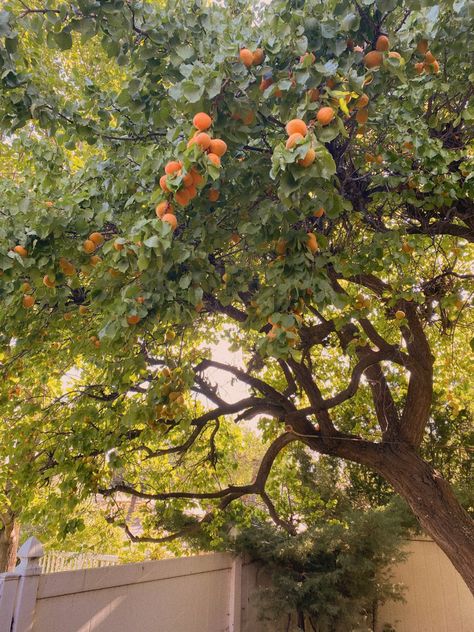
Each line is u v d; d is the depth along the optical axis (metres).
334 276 3.54
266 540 6.26
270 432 6.67
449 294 4.19
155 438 4.38
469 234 3.83
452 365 6.25
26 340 3.70
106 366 3.97
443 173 2.97
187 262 2.24
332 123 1.80
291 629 6.12
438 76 2.88
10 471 4.81
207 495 5.52
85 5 1.99
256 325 2.61
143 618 4.42
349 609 5.80
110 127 3.00
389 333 5.92
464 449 7.37
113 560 9.16
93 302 2.48
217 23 2.15
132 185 2.52
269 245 2.45
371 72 2.12
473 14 1.96
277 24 1.95
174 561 4.95
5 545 6.54
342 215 3.34
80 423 4.41
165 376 3.29
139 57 2.21
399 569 7.34
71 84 4.54
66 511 4.52
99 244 2.54
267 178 2.44
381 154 3.11
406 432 4.86
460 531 4.30
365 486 7.94
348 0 2.00
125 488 5.20
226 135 2.08
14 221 2.32
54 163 2.87
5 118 2.39
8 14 1.99
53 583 3.58
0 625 3.21
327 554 6.19
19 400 4.86
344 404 7.66
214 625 5.49
